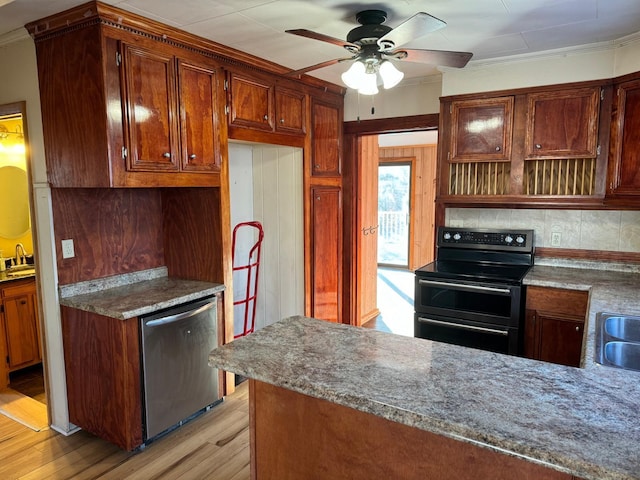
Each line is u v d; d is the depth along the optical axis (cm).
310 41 283
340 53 310
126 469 247
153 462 253
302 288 394
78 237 279
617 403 117
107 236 296
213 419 299
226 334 317
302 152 380
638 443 98
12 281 348
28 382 360
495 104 319
